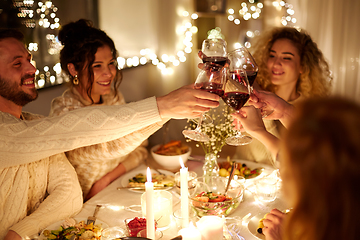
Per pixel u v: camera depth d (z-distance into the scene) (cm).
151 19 373
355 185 45
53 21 277
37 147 116
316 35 420
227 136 143
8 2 231
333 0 408
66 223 116
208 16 438
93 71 175
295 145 48
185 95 108
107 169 182
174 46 378
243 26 499
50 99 261
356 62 424
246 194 147
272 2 466
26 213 129
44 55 269
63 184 136
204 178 141
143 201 118
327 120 46
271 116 136
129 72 349
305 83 234
